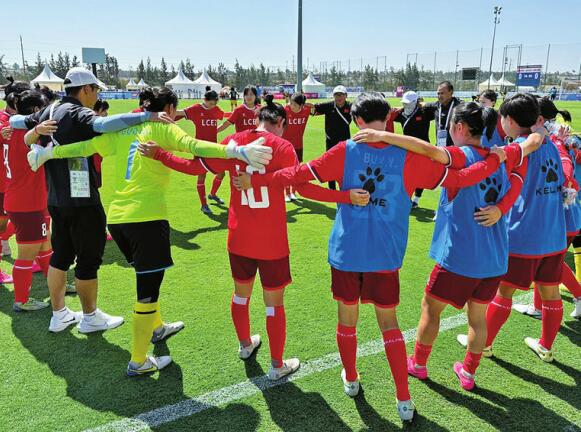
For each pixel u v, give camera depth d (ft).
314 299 14.30
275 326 9.96
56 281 12.02
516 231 10.10
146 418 9.05
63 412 9.19
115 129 10.00
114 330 12.48
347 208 8.59
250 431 8.71
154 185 10.03
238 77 301.22
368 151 8.19
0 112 15.24
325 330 12.42
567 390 9.95
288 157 9.32
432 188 8.29
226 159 9.47
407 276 16.20
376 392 9.86
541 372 10.59
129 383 10.14
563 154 11.33
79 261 11.68
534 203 9.95
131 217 9.80
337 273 8.91
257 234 9.56
